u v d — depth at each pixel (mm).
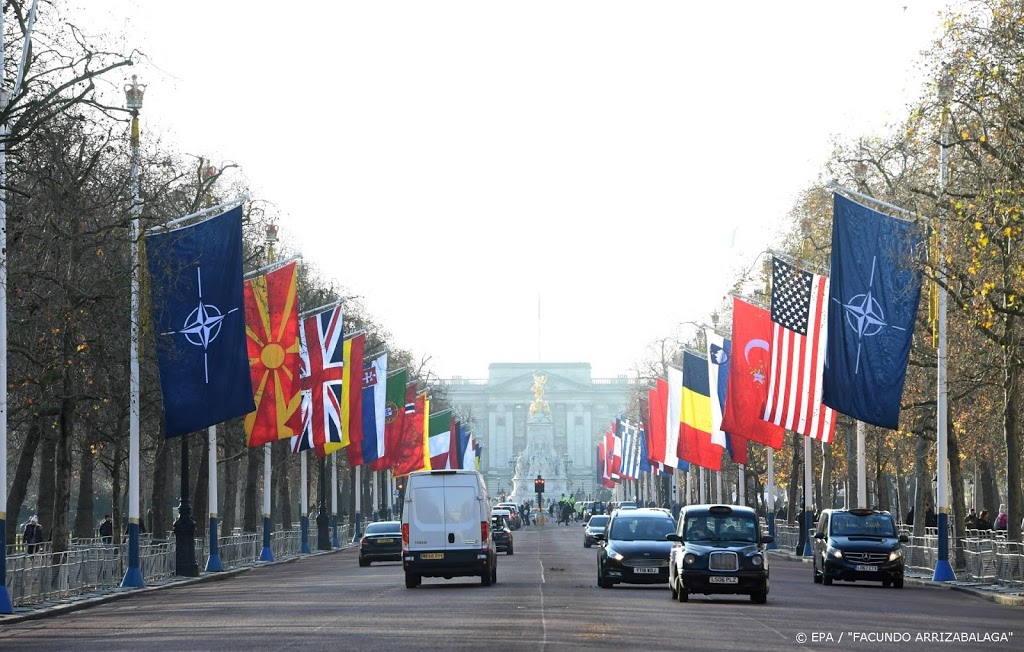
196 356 106562
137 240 104750
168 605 94250
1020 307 100625
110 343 115875
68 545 114000
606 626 68188
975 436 170500
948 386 129375
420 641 60375
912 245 103812
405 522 107438
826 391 105500
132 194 107562
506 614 76562
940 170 105375
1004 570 112375
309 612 81188
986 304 101125
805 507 179625
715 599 92375
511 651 55594
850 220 105875
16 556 91125
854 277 105562
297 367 133625
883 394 105000
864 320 105188
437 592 100688
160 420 144625
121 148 109938
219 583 126188
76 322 103625
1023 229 91125
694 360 175500
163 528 146125
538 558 171500
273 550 189000
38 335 104625
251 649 58531
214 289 107250
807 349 133875
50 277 93062
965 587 108875
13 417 116812
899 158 139875
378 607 84250
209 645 61125
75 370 114875
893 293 105000
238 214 108062
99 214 106375
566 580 117562
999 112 94125
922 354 138500
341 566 162625
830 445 187375
